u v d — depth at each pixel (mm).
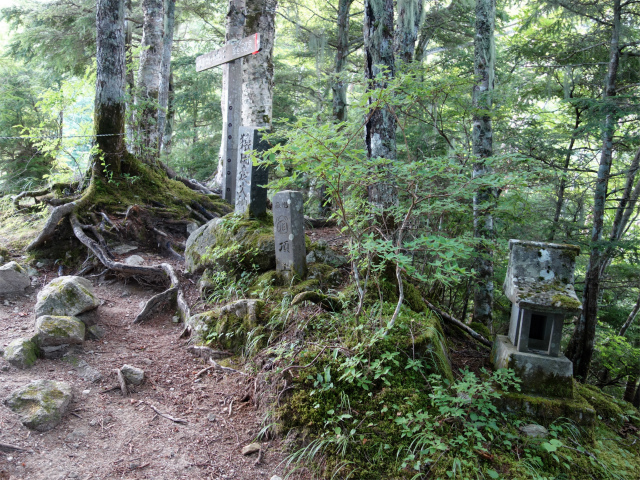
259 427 3256
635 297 9203
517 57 8180
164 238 6527
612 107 5551
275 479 2822
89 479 2574
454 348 4633
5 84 12859
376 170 3451
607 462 3121
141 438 3004
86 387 3416
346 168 3250
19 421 2848
